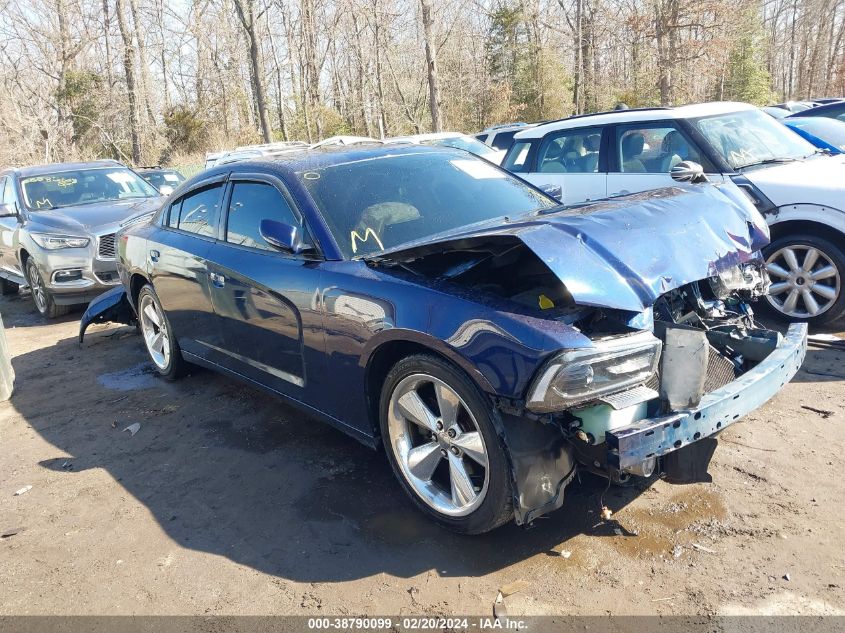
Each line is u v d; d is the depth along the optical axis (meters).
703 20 27.39
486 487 2.77
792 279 5.24
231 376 4.50
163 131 35.25
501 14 34.19
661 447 2.54
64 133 33.53
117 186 9.39
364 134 37.91
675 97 28.11
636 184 6.29
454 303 2.81
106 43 36.03
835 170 5.25
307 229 3.60
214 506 3.50
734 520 2.97
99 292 8.07
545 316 2.63
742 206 3.48
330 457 3.91
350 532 3.15
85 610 2.80
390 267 3.21
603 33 33.25
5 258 9.37
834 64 47.84
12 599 2.91
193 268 4.46
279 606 2.71
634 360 2.58
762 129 6.18
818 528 2.87
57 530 3.42
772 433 3.68
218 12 35.34
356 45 38.22
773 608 2.46
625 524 3.01
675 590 2.60
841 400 4.00
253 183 4.12
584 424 2.60
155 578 2.96
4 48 34.16
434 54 22.17
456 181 4.09
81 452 4.31
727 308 3.56
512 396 2.57
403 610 2.62
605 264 2.71
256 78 21.80
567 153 7.01
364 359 3.20
